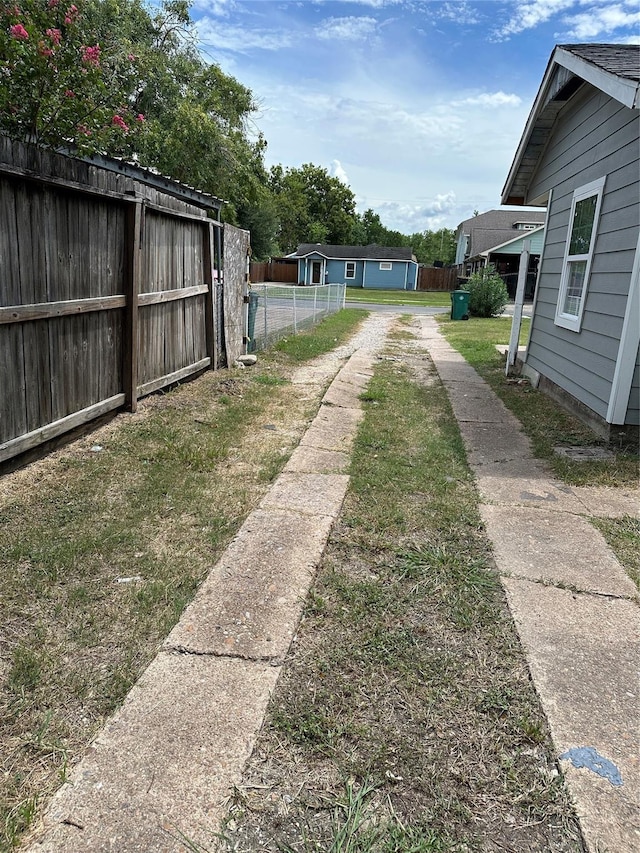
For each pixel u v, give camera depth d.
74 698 1.83
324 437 4.70
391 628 2.25
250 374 7.07
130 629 2.17
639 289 4.43
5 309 3.21
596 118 5.52
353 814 1.47
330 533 3.02
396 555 2.83
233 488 3.54
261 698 1.85
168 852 1.34
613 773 1.61
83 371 4.18
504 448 4.64
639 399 4.69
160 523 3.03
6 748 1.63
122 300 4.59
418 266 40.88
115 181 4.31
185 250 5.98
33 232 3.46
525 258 7.65
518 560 2.82
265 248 37.94
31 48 3.45
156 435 4.40
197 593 2.41
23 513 3.02
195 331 6.45
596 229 5.32
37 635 2.11
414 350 10.57
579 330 5.67
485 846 1.41
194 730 1.70
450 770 1.62
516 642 2.19
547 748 1.70
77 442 4.12
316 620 2.28
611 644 2.19
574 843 1.41
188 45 17.34
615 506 3.53
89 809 1.44
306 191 55.47
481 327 15.38
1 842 1.34
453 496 3.58
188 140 15.72
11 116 3.61
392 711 1.83
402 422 5.34
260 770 1.59
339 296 19.27
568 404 5.97
